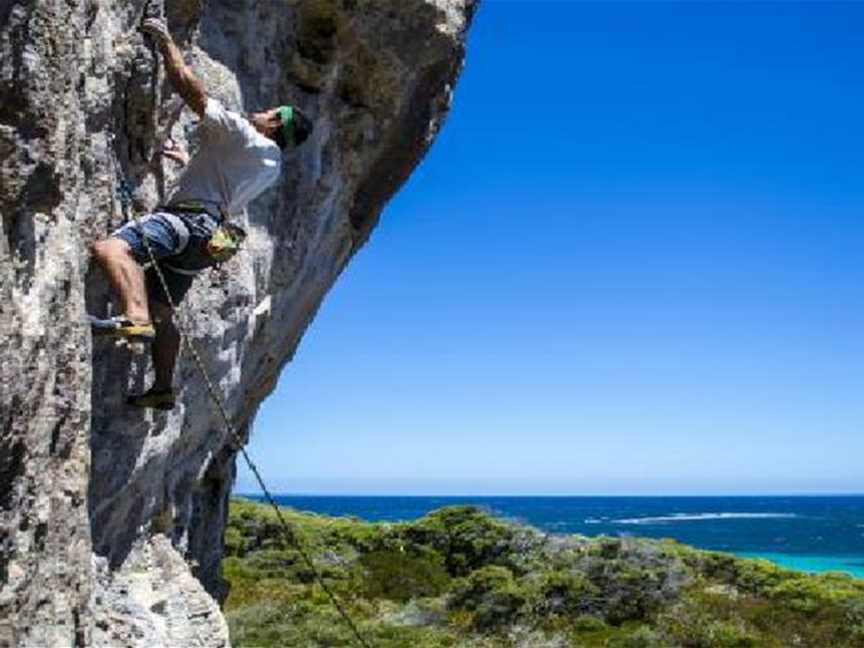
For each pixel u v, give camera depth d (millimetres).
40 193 4668
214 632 9688
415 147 11734
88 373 5195
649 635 28688
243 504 49125
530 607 31078
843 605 32250
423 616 31922
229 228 6102
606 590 32094
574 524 167875
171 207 5887
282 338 12016
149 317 5574
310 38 9562
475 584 33062
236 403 10805
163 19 6805
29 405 4461
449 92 11750
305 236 10516
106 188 6117
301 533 41719
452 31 10227
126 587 8336
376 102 10492
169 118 7145
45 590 4688
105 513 7711
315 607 31016
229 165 6055
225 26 8516
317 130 10055
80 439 5086
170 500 9547
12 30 4402
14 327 4336
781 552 99250
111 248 5527
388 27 9797
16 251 4488
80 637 5156
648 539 42156
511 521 42594
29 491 4500
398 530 41500
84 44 5461
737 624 30625
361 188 11828
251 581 35625
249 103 8891
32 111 4543
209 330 8352
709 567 37344
